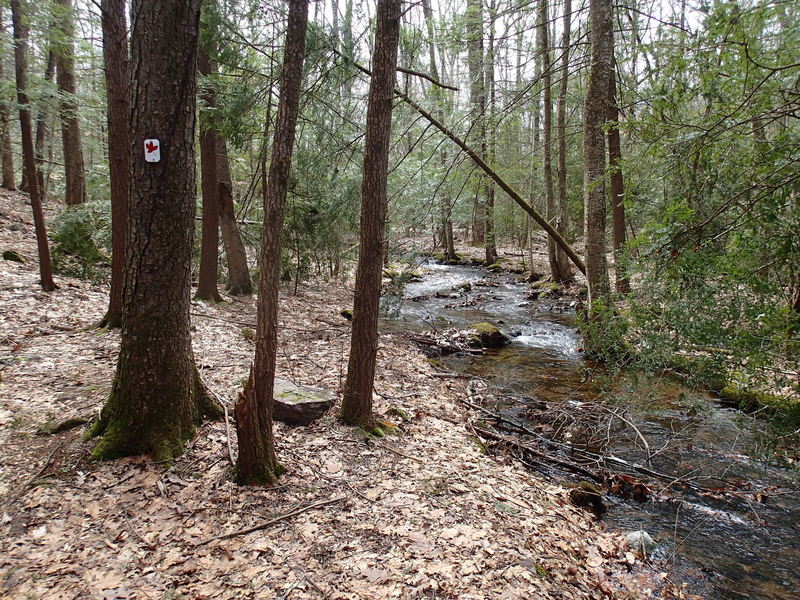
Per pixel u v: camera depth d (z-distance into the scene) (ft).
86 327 23.99
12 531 10.66
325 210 31.78
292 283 49.37
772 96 10.87
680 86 12.14
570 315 44.09
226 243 40.47
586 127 29.78
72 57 30.99
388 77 15.44
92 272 32.42
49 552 10.21
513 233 81.05
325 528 11.71
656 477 17.40
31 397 16.28
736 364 12.18
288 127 11.75
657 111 12.71
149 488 12.46
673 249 12.53
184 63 12.97
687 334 12.29
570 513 14.80
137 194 13.14
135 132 12.91
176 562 10.21
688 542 14.05
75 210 34.86
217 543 10.84
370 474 14.60
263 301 12.44
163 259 13.56
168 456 13.55
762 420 13.92
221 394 17.83
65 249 33.04
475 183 32.14
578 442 20.16
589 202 29.89
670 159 12.57
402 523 12.23
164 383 13.93
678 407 22.61
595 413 22.09
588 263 30.27
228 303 36.35
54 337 22.22
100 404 15.88
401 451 16.52
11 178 59.52
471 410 22.84
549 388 26.27
